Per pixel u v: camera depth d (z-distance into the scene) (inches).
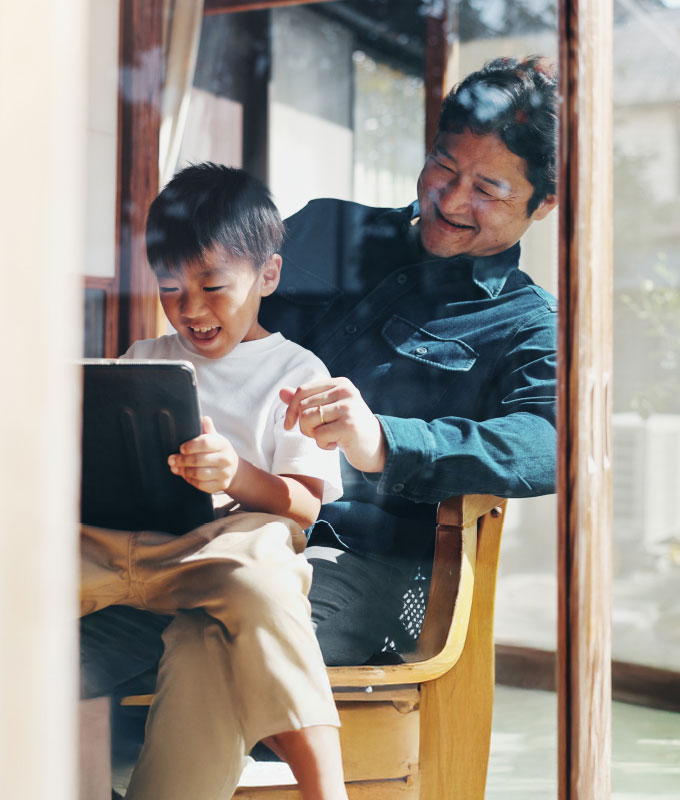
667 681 66.7
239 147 77.7
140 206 54.6
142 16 60.1
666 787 53.1
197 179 46.6
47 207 14.2
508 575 36.9
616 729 62.5
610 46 33.0
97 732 30.3
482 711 35.3
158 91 62.7
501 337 45.0
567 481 30.2
